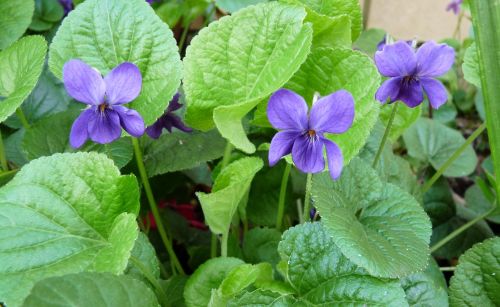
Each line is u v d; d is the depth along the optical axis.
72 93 0.20
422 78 0.22
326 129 0.20
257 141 0.28
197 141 0.26
